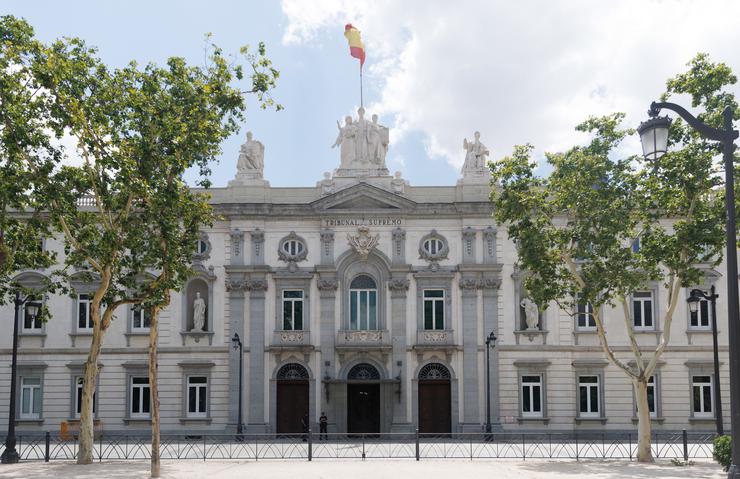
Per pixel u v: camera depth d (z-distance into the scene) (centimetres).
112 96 3008
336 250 5144
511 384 5009
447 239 5150
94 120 2953
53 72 2847
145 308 3069
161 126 2953
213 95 3055
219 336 5097
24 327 5141
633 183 3459
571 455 3838
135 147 2962
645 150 1986
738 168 3225
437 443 4522
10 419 3519
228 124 3164
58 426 5053
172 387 5069
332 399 4991
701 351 5022
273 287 5131
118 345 5109
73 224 3272
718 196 3309
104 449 4184
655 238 3384
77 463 3325
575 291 3719
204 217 3192
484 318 5056
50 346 5106
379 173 5225
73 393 5081
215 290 5138
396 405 4969
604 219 3428
